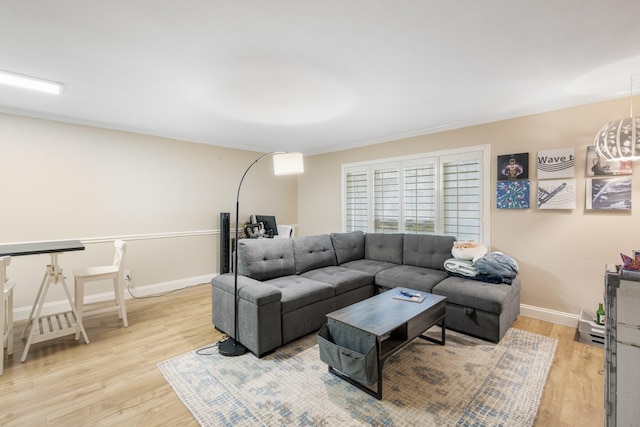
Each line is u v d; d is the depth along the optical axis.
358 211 4.81
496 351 2.39
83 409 1.76
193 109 3.08
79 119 3.39
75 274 2.76
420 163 4.03
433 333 2.74
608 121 2.68
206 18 1.60
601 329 2.45
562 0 1.47
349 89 2.59
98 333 2.79
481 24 1.67
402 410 1.73
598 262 2.75
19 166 3.09
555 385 1.96
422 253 3.62
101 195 3.60
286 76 2.32
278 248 3.26
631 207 2.58
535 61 2.10
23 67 2.15
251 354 2.39
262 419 1.67
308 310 2.68
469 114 3.29
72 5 1.48
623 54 2.00
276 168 3.01
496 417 1.67
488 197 3.41
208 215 4.62
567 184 2.88
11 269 3.07
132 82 2.41
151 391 1.93
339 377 2.06
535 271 3.10
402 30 1.73
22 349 2.48
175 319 3.14
